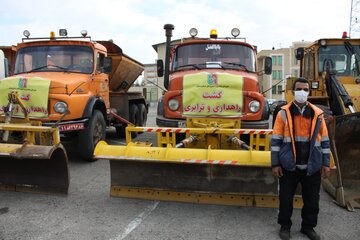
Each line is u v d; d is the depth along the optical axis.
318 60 8.44
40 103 6.71
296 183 4.05
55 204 5.00
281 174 4.02
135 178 5.06
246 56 7.07
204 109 5.88
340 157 5.39
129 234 4.06
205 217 4.57
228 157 4.57
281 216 4.04
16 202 5.06
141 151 4.85
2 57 9.95
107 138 11.22
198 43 7.17
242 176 4.73
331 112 6.84
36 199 5.19
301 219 4.50
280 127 4.00
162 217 4.56
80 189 5.68
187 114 5.94
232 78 5.87
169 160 4.65
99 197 5.30
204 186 4.86
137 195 5.06
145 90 13.44
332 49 8.42
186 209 4.83
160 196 4.98
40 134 5.86
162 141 5.49
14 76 7.29
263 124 5.93
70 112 6.84
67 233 4.07
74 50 8.02
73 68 7.91
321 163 3.89
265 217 4.57
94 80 7.93
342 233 4.12
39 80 6.79
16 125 5.57
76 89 7.14
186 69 7.04
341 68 8.38
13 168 5.36
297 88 3.88
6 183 5.49
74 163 7.45
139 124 12.61
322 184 5.77
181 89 6.14
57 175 5.26
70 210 4.78
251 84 6.05
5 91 6.88
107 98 8.78
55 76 7.27
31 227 4.23
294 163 3.88
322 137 3.93
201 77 5.91
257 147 5.33
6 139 5.61
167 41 7.10
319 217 4.59
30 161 5.21
